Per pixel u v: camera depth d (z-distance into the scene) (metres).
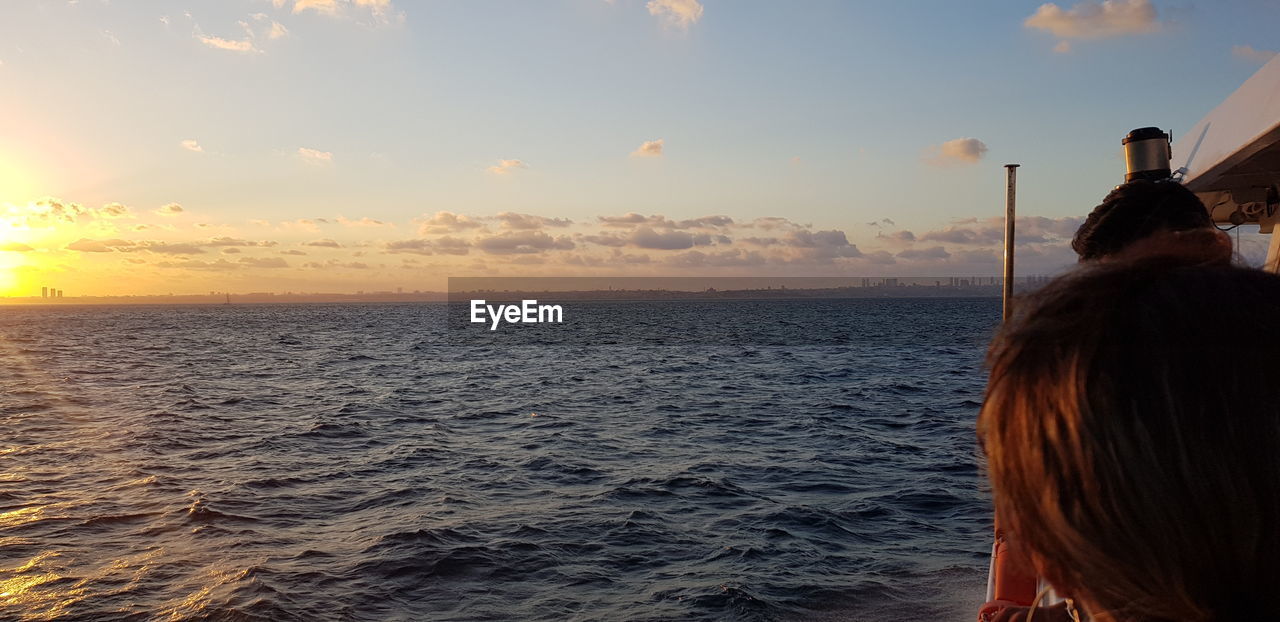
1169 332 0.49
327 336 74.69
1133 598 0.50
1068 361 0.51
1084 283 0.54
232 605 7.86
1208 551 0.48
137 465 14.84
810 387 27.23
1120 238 1.86
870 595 8.08
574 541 9.86
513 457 15.40
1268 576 0.47
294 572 8.79
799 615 7.63
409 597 8.15
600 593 8.23
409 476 13.77
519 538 9.94
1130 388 0.49
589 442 16.97
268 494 12.45
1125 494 0.48
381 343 61.53
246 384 31.16
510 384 29.98
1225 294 0.50
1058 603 0.72
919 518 10.73
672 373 33.22
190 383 31.61
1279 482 0.47
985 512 10.92
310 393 27.75
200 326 105.56
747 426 18.84
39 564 9.08
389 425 19.92
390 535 10.05
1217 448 0.47
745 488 12.46
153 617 7.62
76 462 15.16
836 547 9.58
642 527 10.41
